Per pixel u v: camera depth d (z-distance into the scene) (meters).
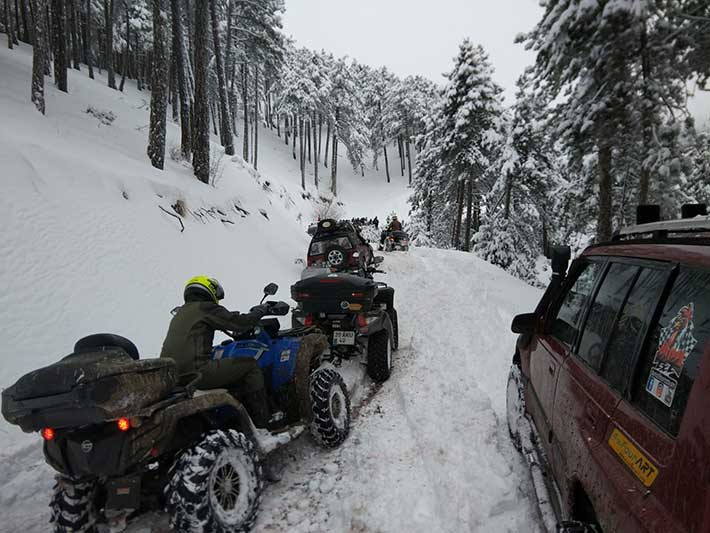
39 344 5.79
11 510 3.31
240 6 36.12
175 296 8.47
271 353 4.03
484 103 25.47
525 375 3.76
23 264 6.65
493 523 2.84
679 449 1.37
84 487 2.65
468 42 25.84
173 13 18.45
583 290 2.94
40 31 14.80
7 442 4.10
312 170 63.38
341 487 3.42
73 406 2.18
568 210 18.56
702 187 11.25
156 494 2.75
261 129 69.75
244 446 2.89
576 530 1.93
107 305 7.12
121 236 8.67
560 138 11.06
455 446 3.79
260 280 11.29
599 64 9.18
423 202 38.44
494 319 8.36
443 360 6.17
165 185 11.69
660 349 1.72
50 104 16.89
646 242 2.29
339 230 10.64
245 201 17.22
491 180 28.22
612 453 1.79
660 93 8.84
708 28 8.14
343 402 4.27
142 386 2.37
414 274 14.07
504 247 23.59
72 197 8.50
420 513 3.00
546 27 9.98
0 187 7.41
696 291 1.62
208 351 3.39
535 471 2.82
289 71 52.16
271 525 3.00
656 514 1.38
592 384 2.21
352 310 5.22
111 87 35.81
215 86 43.72
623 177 12.16
